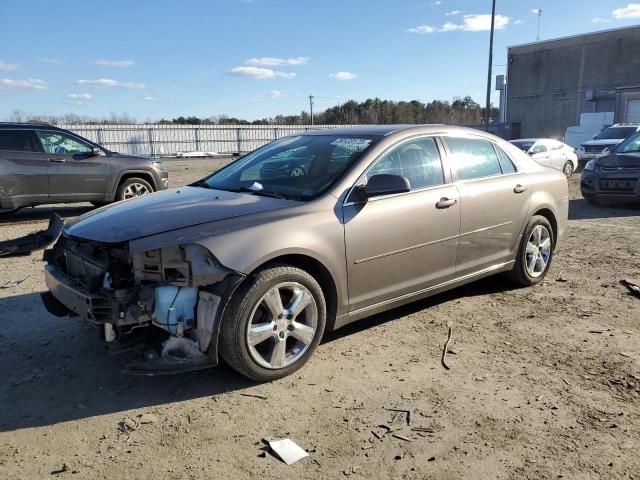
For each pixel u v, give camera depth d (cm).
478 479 270
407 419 322
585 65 4541
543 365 391
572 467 278
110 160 1088
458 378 372
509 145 557
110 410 335
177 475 273
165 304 337
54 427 317
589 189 1128
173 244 333
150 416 327
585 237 829
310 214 381
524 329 459
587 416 325
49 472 276
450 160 481
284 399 346
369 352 414
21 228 955
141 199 437
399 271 432
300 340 377
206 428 314
